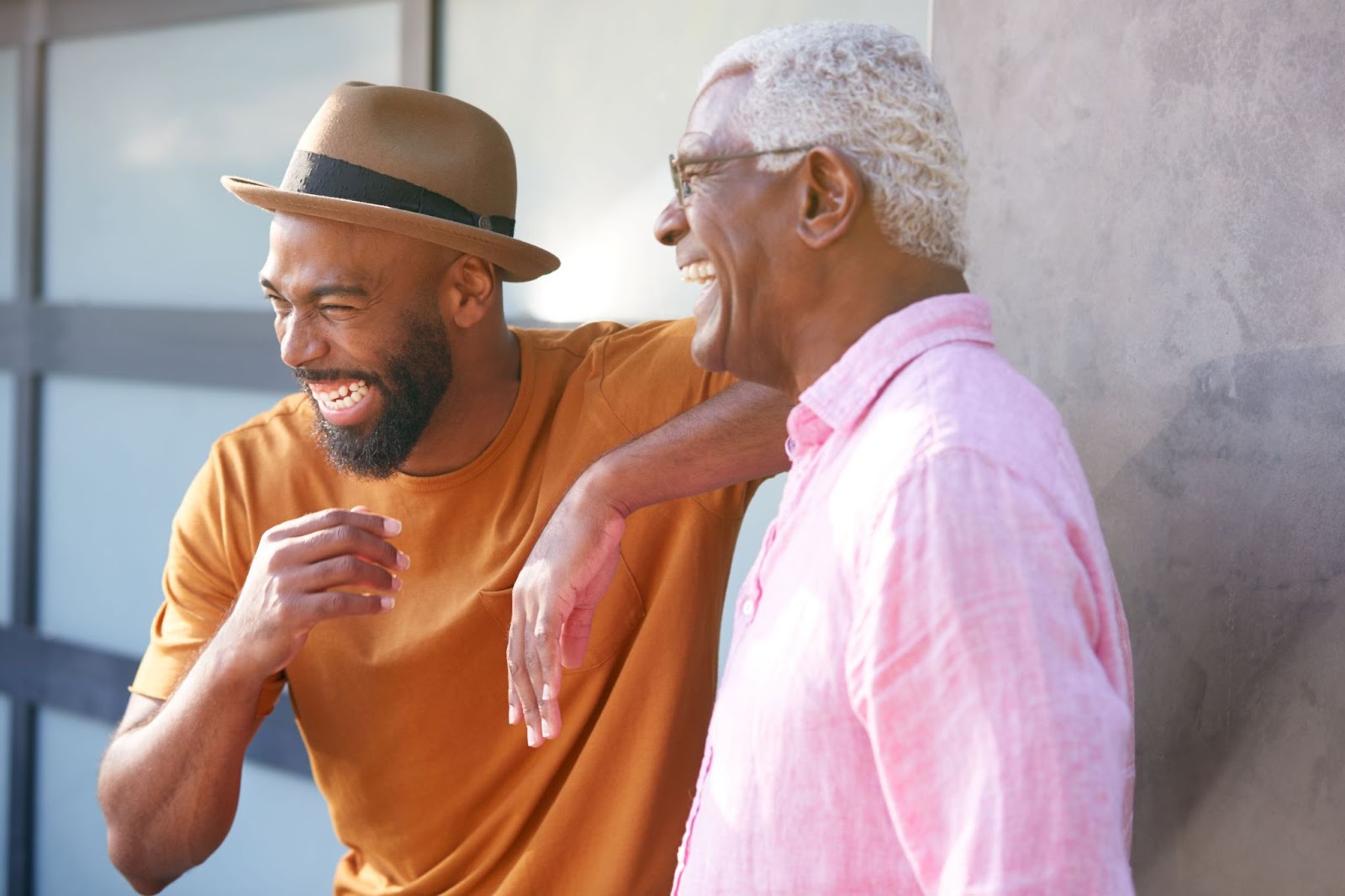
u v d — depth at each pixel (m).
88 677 3.32
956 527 0.72
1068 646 0.71
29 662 3.45
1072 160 1.33
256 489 1.53
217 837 1.45
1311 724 1.16
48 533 3.43
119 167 3.17
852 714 0.78
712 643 1.50
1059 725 0.68
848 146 0.86
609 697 1.48
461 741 1.48
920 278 0.89
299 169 1.37
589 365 1.54
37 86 3.30
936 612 0.72
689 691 1.46
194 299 3.05
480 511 1.48
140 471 3.22
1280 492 1.18
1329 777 1.14
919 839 0.73
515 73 2.38
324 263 1.32
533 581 1.27
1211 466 1.23
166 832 1.43
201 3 2.91
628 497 1.29
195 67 2.98
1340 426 1.13
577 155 2.31
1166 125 1.25
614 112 2.26
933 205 0.87
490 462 1.48
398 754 1.49
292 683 1.52
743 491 1.48
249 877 3.02
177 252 3.07
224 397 3.03
